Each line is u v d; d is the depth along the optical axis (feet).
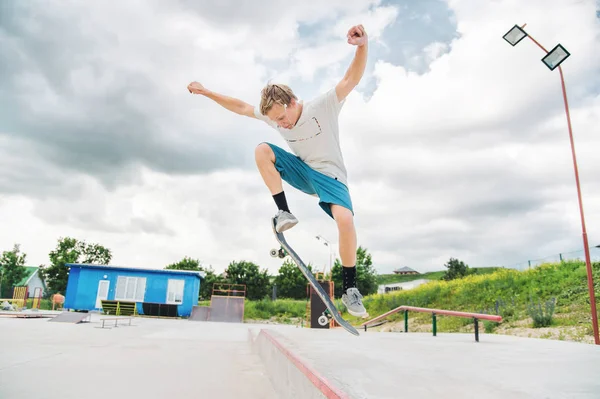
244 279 122.42
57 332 30.45
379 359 10.84
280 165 8.53
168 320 61.31
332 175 8.17
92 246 132.67
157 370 15.67
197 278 76.89
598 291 40.09
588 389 6.95
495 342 20.03
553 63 33.24
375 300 75.10
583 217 30.04
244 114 9.22
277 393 12.18
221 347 24.98
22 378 13.03
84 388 12.07
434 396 6.15
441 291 62.44
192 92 9.61
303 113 8.04
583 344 18.93
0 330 29.35
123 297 71.87
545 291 45.88
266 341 18.76
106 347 22.47
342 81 8.00
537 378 8.15
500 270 63.10
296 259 8.30
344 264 8.04
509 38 34.32
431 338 23.34
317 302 49.96
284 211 8.18
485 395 6.34
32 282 149.07
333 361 9.94
